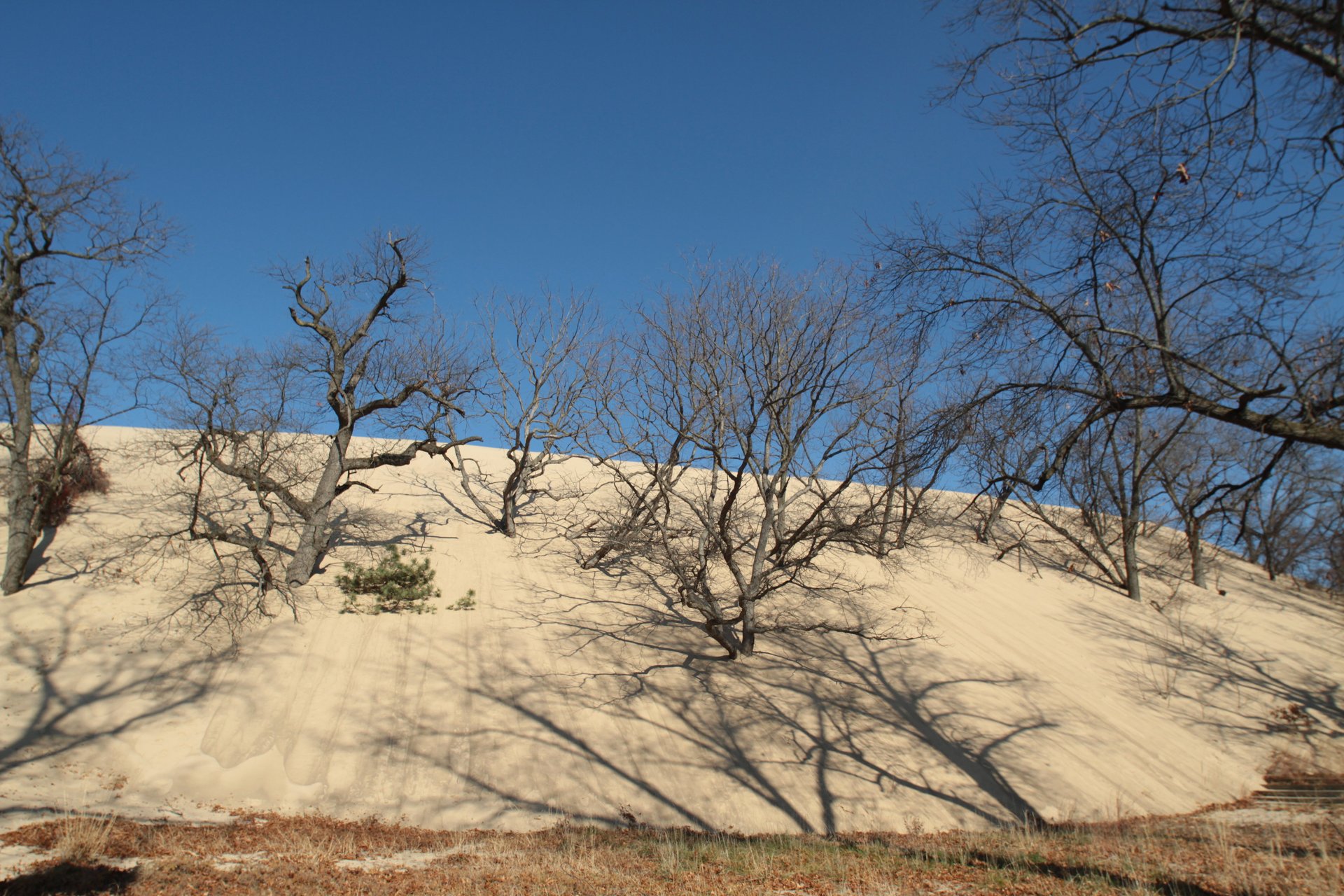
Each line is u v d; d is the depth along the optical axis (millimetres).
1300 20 5617
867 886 8172
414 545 22000
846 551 26031
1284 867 8859
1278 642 23641
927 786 14672
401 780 13039
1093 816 14281
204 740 13242
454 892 7758
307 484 24734
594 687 16328
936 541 28594
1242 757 17281
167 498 21938
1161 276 7137
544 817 12500
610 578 21906
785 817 13328
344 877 8234
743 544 19062
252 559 19266
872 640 20281
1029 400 7574
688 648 18562
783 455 18031
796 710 16609
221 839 9758
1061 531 28078
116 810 10812
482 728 14594
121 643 15414
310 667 15578
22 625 15516
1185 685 20250
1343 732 18594
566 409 23953
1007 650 20797
